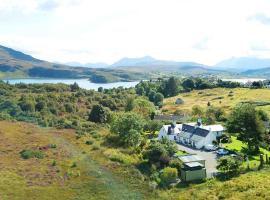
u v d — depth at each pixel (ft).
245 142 349.20
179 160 285.84
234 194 221.46
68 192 239.71
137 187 250.37
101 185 251.60
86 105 618.03
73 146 358.84
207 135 366.84
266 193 212.84
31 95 623.77
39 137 391.45
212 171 276.21
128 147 351.05
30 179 260.42
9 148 341.41
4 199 223.92
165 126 410.93
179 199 228.22
